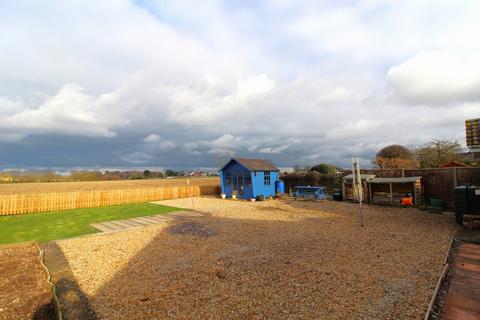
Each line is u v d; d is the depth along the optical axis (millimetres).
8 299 4738
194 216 13047
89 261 6598
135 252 7262
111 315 4035
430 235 8219
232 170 22516
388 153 29594
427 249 6820
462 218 9422
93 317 3982
